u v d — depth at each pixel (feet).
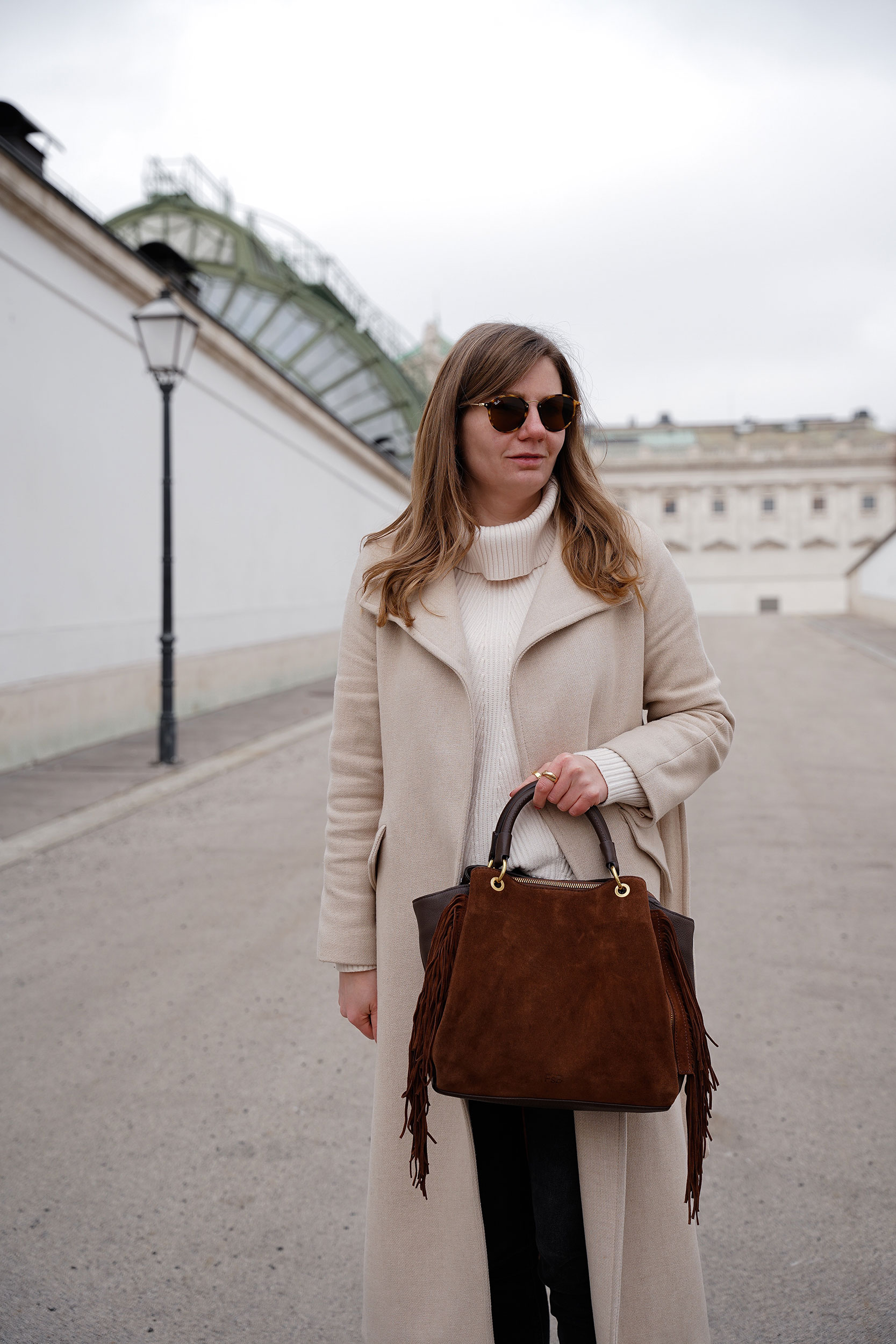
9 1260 6.94
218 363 44.06
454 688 4.57
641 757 4.42
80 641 31.58
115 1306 6.45
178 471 39.99
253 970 12.39
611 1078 3.83
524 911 4.03
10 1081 9.65
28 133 30.78
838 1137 8.12
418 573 4.66
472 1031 3.92
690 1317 4.43
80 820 20.84
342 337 79.46
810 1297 6.28
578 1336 4.52
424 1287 4.56
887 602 101.50
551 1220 4.39
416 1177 4.17
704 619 120.67
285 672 51.80
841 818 19.49
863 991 11.09
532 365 4.65
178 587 40.11
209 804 22.50
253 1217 7.37
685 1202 4.29
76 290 31.09
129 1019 11.02
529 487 4.73
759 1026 10.27
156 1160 8.18
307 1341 6.10
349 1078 9.52
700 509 192.44
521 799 4.24
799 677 46.57
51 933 14.02
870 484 189.26
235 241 73.87
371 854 4.82
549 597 4.58
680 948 4.06
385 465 73.56
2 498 27.58
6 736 26.66
